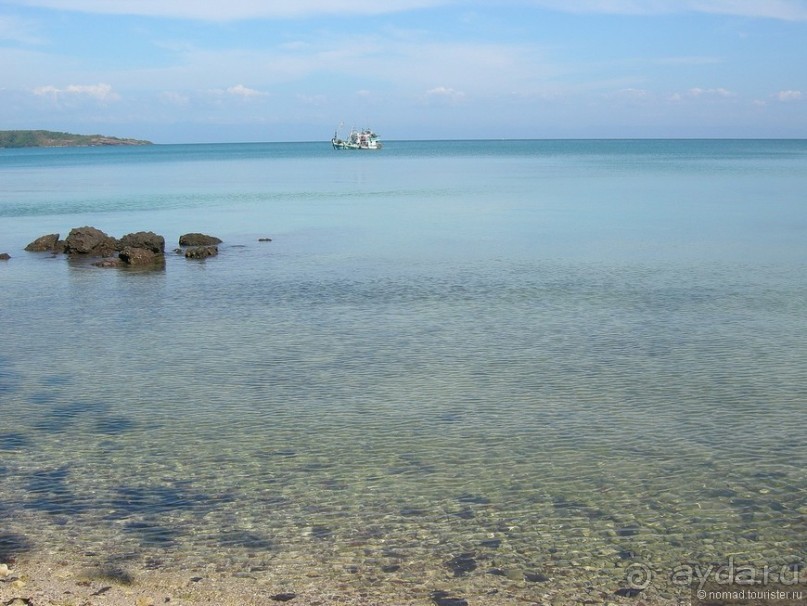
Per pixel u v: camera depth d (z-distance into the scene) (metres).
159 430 16.34
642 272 33.53
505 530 12.10
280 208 66.38
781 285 30.14
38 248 43.38
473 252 40.28
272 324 25.42
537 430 16.05
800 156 180.75
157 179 113.06
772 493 13.20
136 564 11.22
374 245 43.50
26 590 10.45
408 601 10.27
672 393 18.17
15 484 13.84
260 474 14.16
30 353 22.39
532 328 24.30
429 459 14.71
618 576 10.86
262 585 10.66
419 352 21.88
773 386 18.56
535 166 146.00
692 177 101.50
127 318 26.67
